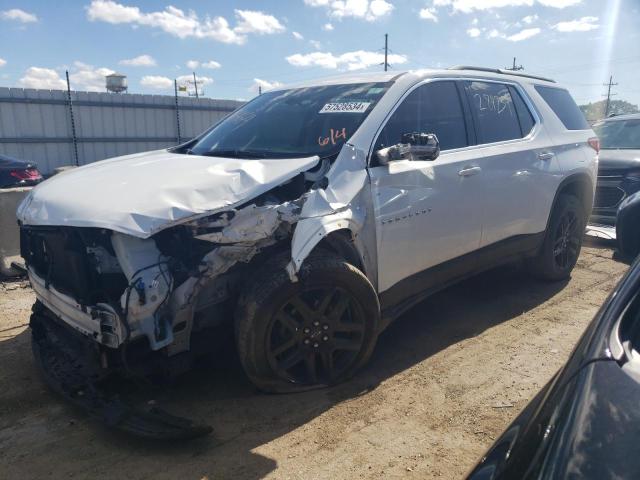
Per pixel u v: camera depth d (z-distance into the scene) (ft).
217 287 10.28
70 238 9.58
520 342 13.56
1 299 17.16
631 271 6.03
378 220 11.37
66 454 9.34
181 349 9.71
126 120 82.64
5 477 8.75
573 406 4.61
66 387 10.29
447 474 8.73
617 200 25.13
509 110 15.78
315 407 10.59
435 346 13.38
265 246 10.07
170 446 9.50
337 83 14.08
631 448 4.06
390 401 10.84
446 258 13.32
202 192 9.50
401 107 12.61
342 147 11.40
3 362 12.77
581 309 15.78
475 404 10.75
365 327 11.32
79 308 9.50
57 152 76.28
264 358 10.22
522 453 4.72
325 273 10.32
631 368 4.73
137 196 9.32
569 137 17.57
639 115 29.19
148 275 8.96
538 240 16.43
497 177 14.26
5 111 71.05
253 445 9.47
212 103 92.27
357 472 8.79
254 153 12.39
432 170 12.52
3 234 18.86
